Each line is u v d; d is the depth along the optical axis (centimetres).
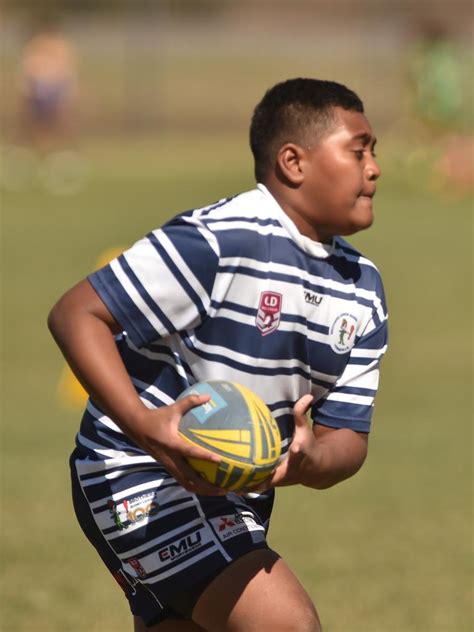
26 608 1791
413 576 1942
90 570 1973
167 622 1273
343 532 2172
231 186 7256
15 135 9188
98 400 1141
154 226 5938
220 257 1157
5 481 2441
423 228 6091
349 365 1262
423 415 2983
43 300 4306
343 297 1233
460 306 4272
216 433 1108
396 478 2506
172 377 1202
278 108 1218
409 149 8475
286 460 1139
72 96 8531
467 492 2409
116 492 1221
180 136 10138
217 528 1196
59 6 18075
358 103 1227
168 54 16662
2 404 3050
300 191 1207
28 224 6122
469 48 15288
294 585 1160
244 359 1193
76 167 8175
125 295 1144
